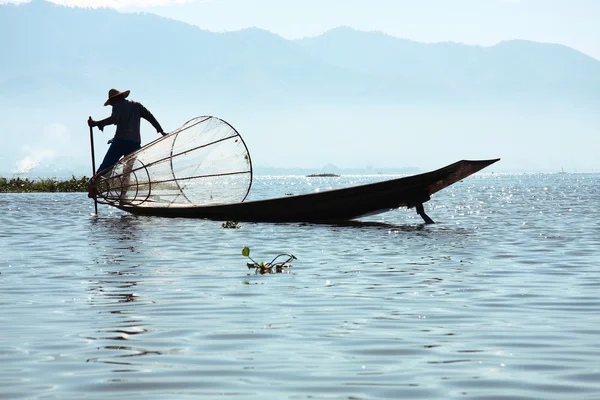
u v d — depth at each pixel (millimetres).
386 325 8242
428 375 6230
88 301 9820
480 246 16547
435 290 10625
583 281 11477
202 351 7062
